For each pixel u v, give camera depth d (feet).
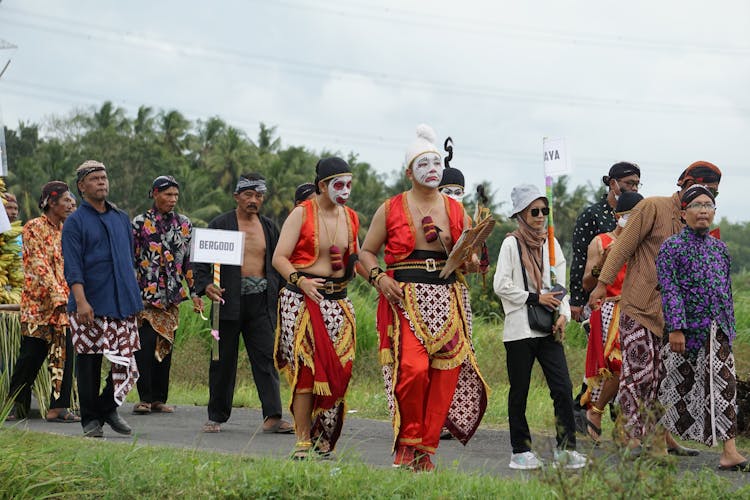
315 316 27.84
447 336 26.68
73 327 31.22
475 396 27.71
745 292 69.87
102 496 22.33
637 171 35.09
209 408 36.11
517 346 28.50
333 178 28.12
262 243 36.83
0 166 38.45
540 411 41.32
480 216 26.43
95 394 31.60
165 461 24.47
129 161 232.94
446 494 22.24
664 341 29.91
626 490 19.54
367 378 54.49
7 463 22.93
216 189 250.57
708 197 29.12
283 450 31.01
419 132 27.53
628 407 29.78
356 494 22.31
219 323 36.09
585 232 35.83
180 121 270.46
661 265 29.19
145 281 41.81
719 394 28.94
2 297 39.96
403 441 26.45
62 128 271.49
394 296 26.63
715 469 29.30
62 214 38.17
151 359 42.09
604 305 32.99
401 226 27.02
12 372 38.09
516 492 22.38
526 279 28.78
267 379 36.29
